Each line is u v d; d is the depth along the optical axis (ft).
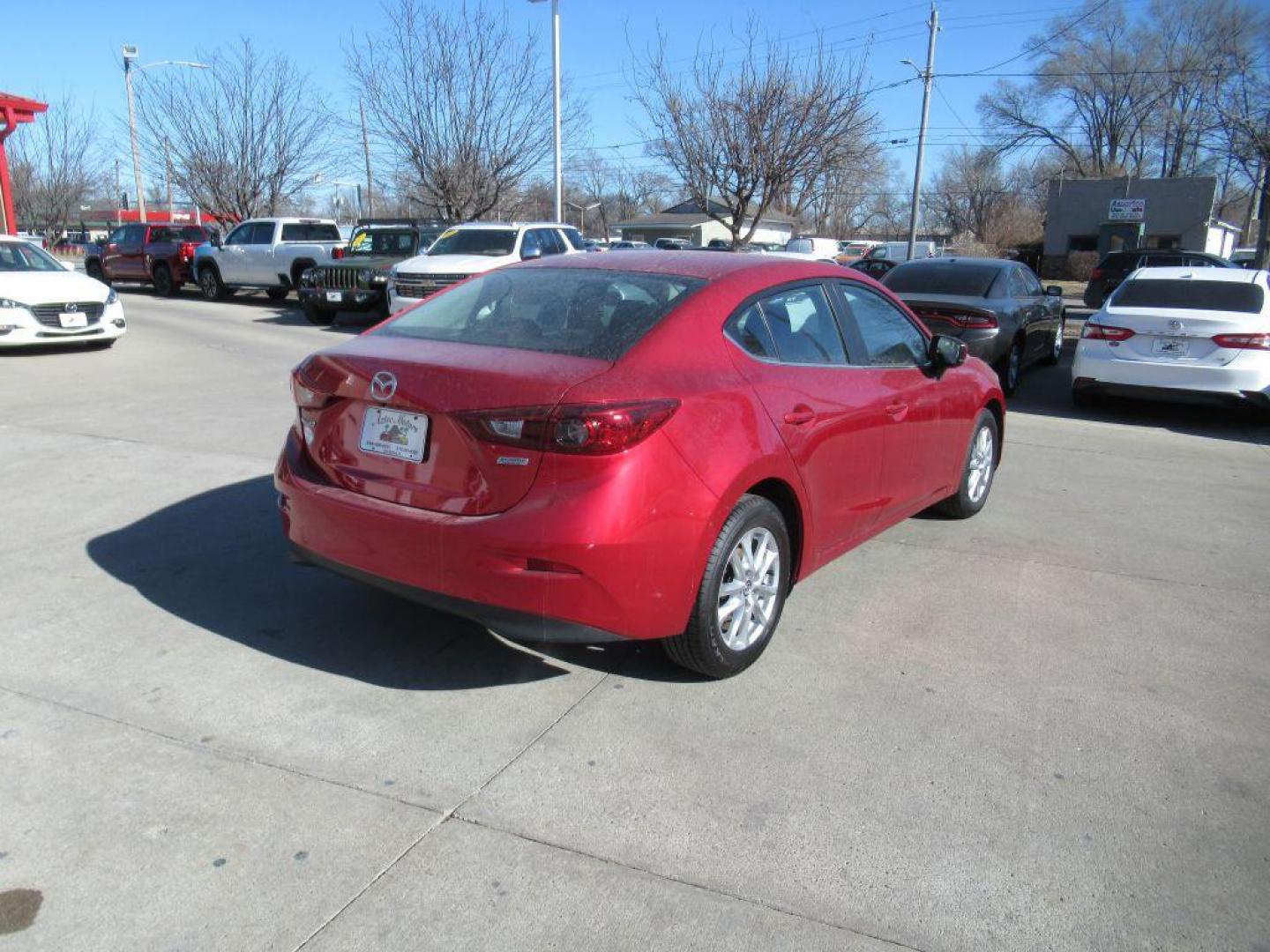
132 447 23.08
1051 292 41.98
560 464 10.15
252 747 10.41
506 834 9.11
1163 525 19.52
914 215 109.81
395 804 9.50
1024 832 9.36
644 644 13.25
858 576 16.08
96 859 8.60
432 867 8.63
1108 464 25.29
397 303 48.65
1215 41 109.70
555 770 10.17
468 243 51.49
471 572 10.42
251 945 7.70
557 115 72.79
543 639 10.62
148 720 10.86
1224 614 14.85
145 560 15.66
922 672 12.62
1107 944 7.98
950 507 19.04
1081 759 10.66
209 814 9.25
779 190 65.62
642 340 11.28
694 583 11.05
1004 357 35.09
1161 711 11.76
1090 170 201.05
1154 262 75.41
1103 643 13.67
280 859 8.66
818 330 13.96
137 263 78.54
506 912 8.12
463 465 10.60
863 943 7.90
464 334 12.34
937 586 15.69
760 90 62.95
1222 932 8.16
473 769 10.14
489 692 11.76
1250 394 29.76
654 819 9.39
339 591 14.64
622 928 7.98
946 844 9.16
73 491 19.33
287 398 30.07
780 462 12.03
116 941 7.68
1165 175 187.93
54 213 130.41
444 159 79.41
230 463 21.80
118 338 44.52
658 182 267.80
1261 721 11.60
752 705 11.62
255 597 14.33
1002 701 11.90
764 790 9.92
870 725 11.25
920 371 16.28
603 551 10.12
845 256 160.15
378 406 11.35
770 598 12.54
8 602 13.88
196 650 12.59
